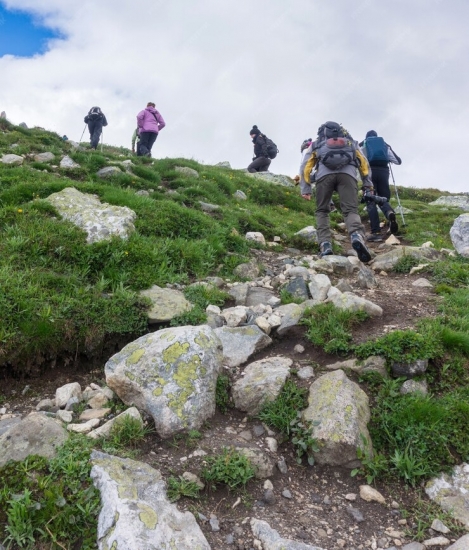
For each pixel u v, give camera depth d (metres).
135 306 5.28
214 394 3.93
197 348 3.97
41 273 5.48
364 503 3.23
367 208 10.87
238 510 3.07
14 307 4.73
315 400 3.88
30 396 4.35
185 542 2.63
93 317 4.93
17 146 13.38
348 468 3.48
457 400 3.88
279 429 3.79
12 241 5.88
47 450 3.17
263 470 3.35
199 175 14.48
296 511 3.13
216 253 7.38
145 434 3.60
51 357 4.65
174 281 6.23
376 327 5.04
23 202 7.67
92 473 2.98
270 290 6.58
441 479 3.36
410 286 6.68
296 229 10.68
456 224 8.90
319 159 7.76
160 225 7.62
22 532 2.65
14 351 4.46
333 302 5.42
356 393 3.91
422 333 4.58
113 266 6.05
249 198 14.80
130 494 2.80
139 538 2.50
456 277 6.84
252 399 4.01
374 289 6.54
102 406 4.03
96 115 18.09
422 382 4.11
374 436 3.69
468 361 4.36
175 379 3.79
